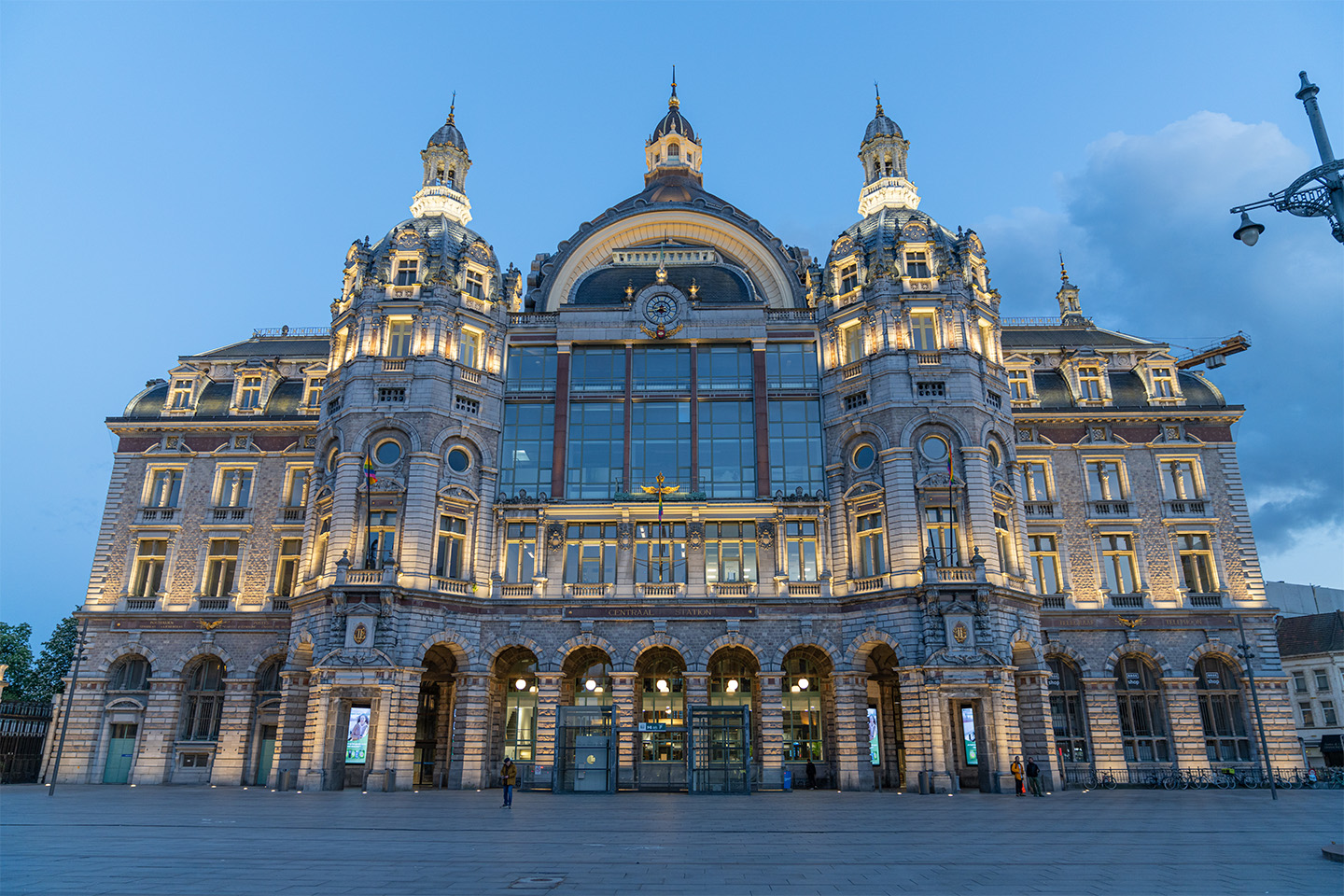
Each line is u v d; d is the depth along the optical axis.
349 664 43.12
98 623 52.41
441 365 49.91
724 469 51.44
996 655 42.66
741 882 15.61
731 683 49.16
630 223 60.00
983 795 40.94
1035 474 54.28
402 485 47.22
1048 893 14.45
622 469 51.62
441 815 29.86
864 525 48.44
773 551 49.22
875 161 60.59
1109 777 47.94
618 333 53.75
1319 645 76.56
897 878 16.12
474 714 46.41
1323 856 19.16
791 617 47.66
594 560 50.09
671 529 50.25
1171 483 54.44
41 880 15.29
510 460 51.94
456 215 59.09
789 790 43.94
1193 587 52.56
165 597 52.84
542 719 46.75
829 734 48.12
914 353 48.72
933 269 50.78
